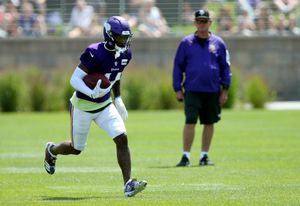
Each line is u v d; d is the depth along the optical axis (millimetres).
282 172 35812
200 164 39312
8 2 93312
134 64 84750
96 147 48281
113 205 25516
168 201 26453
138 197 27672
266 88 82812
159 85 80375
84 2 92688
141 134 56094
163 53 90250
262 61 90188
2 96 79000
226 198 27359
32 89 79500
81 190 30297
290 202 26266
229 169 37188
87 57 27438
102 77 27516
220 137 53875
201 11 39062
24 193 29438
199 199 27047
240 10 92438
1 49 90750
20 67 84312
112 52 27469
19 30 93000
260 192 29062
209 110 39375
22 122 66438
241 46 90188
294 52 90312
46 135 55562
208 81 39000
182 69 39688
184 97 39719
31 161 40844
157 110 80000
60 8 93062
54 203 26234
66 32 92562
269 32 92250
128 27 27250
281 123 64250
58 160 41438
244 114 73188
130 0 92562
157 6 93125
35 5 93250
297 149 46281
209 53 39219
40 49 90562
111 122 27734
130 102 79812
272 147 47531
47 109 79688
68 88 79125
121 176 34938
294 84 90625
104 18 92500
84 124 28094
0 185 31859
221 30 91812
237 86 81000
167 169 37312
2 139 52938
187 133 38938
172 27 92875
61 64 88562
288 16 93188
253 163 39594
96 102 27734
